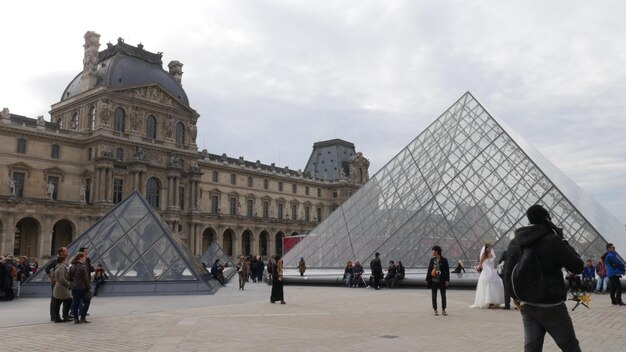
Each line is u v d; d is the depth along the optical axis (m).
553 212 39.56
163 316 22.02
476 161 47.41
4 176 102.94
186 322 19.64
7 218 97.88
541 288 8.45
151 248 37.81
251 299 31.50
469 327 18.08
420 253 41.62
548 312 8.51
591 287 32.28
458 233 41.28
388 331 17.17
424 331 17.14
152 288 35.06
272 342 15.05
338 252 47.88
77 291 19.86
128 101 117.56
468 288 35.72
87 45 120.06
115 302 29.80
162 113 124.69
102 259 36.25
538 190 41.66
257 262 57.72
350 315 21.88
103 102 112.25
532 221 8.96
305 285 44.06
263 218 159.25
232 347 14.23
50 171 109.25
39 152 108.19
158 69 129.12
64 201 105.06
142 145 117.75
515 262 8.91
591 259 34.97
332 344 14.66
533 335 8.72
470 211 42.56
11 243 97.69
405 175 51.66
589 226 37.34
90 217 108.88
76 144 113.50
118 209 40.47
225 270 71.69
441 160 49.75
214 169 149.38
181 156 128.50
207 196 146.75
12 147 104.69
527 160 44.75
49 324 19.75
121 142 114.25
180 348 14.12
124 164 113.75
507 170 44.91
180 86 133.88
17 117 108.62
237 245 150.25
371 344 14.64
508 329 17.55
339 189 190.00
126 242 37.69
